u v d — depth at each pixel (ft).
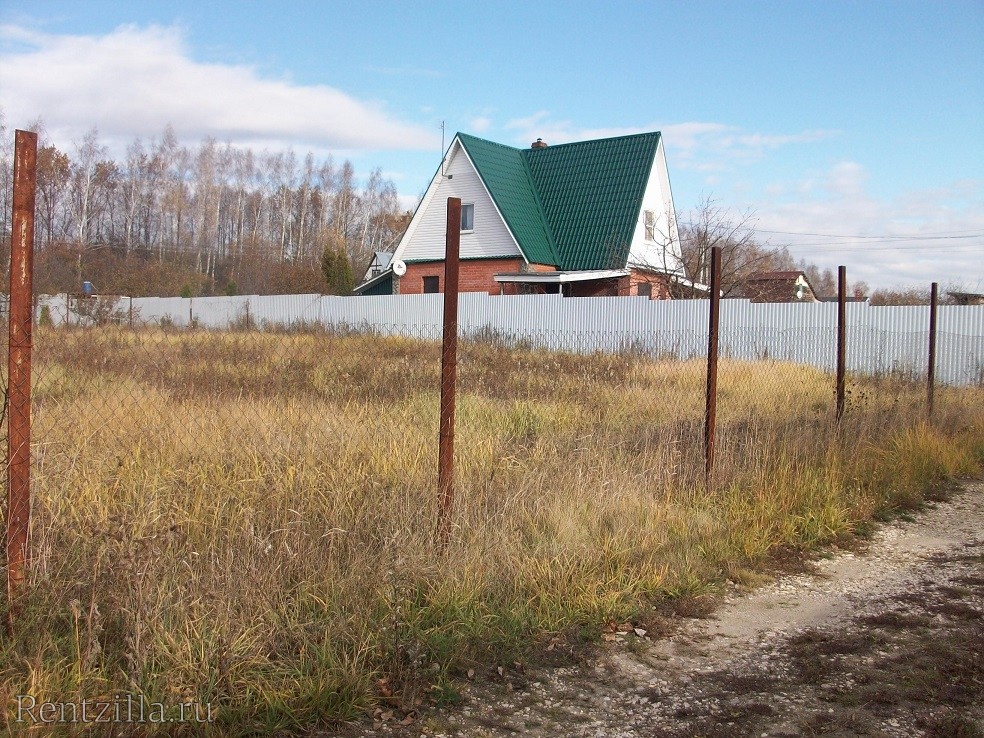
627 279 94.94
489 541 16.15
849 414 32.45
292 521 15.62
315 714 11.16
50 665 11.05
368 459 19.53
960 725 11.43
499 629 14.08
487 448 22.21
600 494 19.76
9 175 81.30
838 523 21.97
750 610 16.44
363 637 12.76
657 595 16.66
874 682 12.96
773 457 24.77
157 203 193.98
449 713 11.71
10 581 12.10
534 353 53.06
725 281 98.07
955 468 29.84
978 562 19.84
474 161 97.45
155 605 12.16
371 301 87.97
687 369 45.44
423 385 33.68
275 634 12.52
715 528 20.16
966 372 56.08
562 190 102.17
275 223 226.38
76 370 25.08
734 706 12.19
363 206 245.65
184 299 91.40
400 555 14.61
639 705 12.21
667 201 105.81
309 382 30.12
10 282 12.23
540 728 11.44
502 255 95.96
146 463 17.84
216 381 26.94
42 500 14.60
